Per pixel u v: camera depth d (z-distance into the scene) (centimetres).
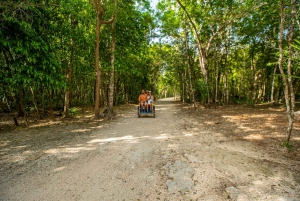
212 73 2612
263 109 1562
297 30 990
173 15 1683
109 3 1148
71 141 682
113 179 399
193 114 1444
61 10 1006
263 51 1695
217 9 1503
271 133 743
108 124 1030
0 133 806
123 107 2302
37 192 351
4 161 492
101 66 1352
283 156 509
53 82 880
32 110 1502
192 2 1535
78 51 1208
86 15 1180
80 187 369
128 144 644
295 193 337
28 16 715
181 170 429
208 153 539
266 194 335
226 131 819
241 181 381
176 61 1950
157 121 1132
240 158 500
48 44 861
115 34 1288
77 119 1196
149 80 3653
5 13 686
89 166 463
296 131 755
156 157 517
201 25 1844
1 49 773
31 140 694
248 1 1321
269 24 1447
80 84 2283
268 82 2611
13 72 837
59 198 333
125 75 2350
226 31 1770
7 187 367
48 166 463
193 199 326
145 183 381
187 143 644
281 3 550
